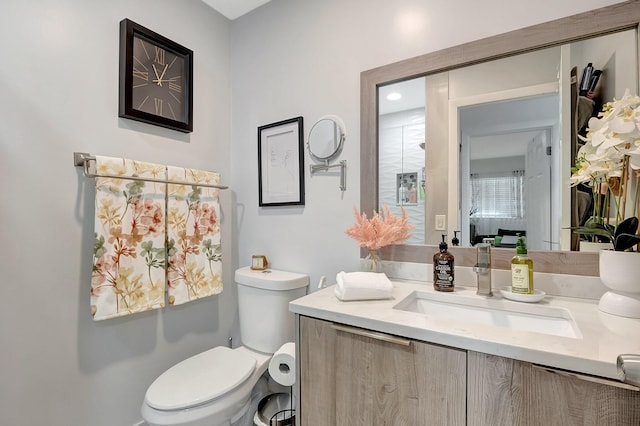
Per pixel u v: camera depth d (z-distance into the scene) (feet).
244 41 6.11
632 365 1.53
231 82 6.31
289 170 5.41
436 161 4.13
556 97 3.46
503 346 2.20
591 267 3.23
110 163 4.10
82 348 4.07
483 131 3.85
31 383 3.64
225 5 5.85
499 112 3.76
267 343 4.79
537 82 3.55
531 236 3.56
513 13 3.63
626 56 3.12
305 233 5.24
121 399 4.45
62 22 3.93
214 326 5.85
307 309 3.20
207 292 5.28
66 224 3.96
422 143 4.22
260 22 5.86
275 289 4.74
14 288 3.53
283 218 5.52
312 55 5.16
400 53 4.35
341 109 4.85
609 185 2.88
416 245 4.24
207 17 5.83
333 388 3.02
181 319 5.27
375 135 4.51
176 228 4.88
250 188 6.02
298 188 5.28
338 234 4.87
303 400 3.24
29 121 3.66
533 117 3.57
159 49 4.99
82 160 4.02
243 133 6.12
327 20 5.00
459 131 4.00
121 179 4.21
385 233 3.99
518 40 3.59
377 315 2.87
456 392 2.39
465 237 3.94
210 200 5.41
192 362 4.35
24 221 3.62
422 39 4.19
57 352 3.86
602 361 1.92
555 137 3.46
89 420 4.11
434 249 4.12
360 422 2.85
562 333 2.88
